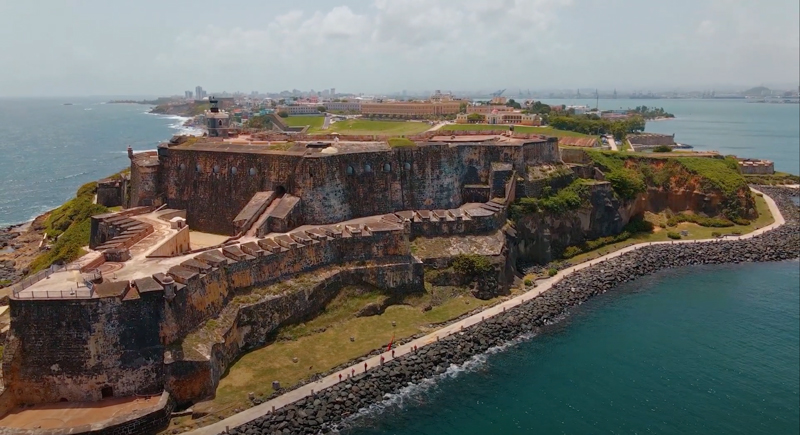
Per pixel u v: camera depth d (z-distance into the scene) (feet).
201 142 390.01
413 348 251.19
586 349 266.16
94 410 195.21
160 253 257.14
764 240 430.61
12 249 433.07
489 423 211.00
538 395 229.25
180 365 202.59
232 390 214.69
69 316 197.26
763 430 209.15
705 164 518.37
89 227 368.68
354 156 337.72
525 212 371.56
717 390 233.96
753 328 288.10
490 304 303.27
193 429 192.34
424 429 206.80
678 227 471.62
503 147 386.52
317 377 226.99
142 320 202.28
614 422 213.46
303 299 262.88
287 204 312.09
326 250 282.97
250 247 260.42
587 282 341.62
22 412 194.29
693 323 294.25
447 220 327.47
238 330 239.71
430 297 298.15
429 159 364.79
